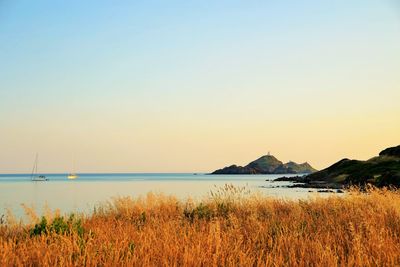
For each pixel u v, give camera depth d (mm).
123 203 17672
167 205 17766
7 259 7609
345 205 15242
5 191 60938
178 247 8242
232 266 7438
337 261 7738
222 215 15734
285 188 70250
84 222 14000
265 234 10461
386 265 7469
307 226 11953
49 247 8266
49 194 51719
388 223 11688
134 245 8820
